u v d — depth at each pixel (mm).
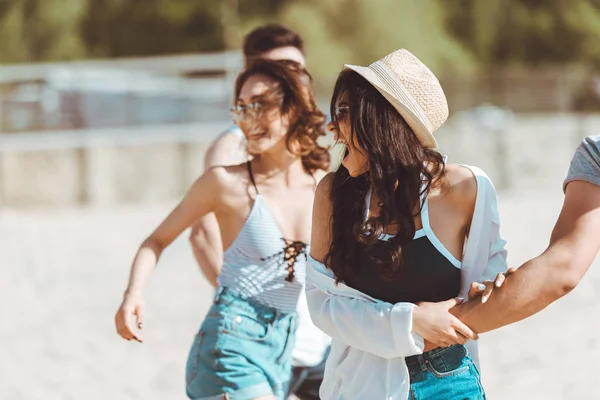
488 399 7785
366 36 40250
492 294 3453
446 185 3674
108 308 11727
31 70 23266
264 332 4711
